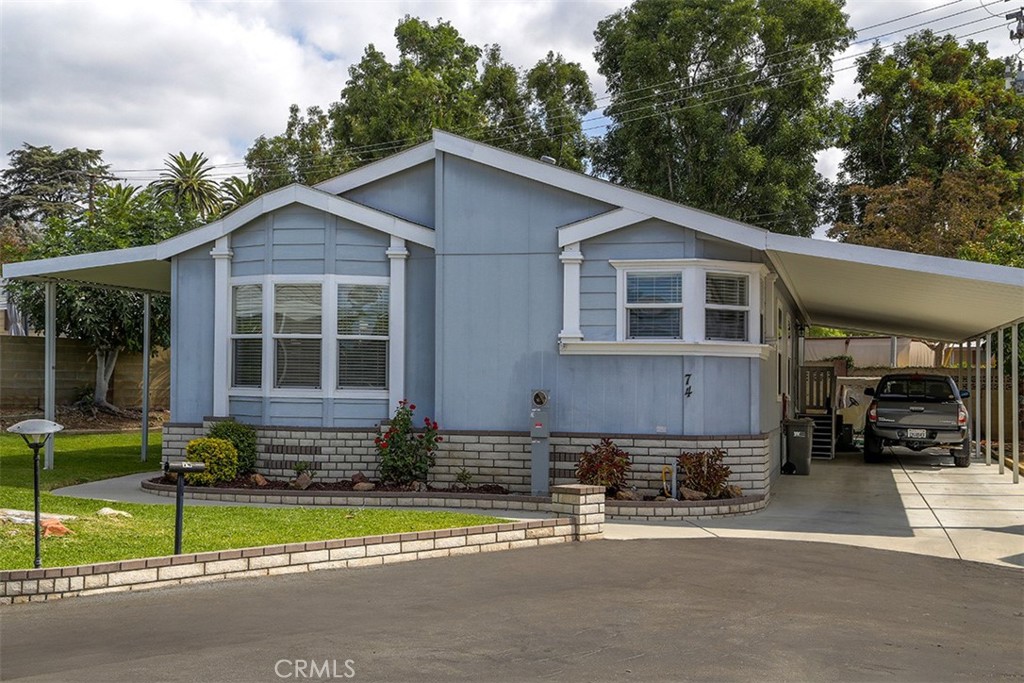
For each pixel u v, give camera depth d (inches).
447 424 553.0
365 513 464.4
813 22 1440.7
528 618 291.1
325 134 1908.2
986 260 971.3
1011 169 1416.1
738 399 536.1
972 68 1539.1
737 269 531.8
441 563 374.6
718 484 511.2
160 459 750.5
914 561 398.6
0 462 700.0
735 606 312.2
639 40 1457.9
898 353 1417.3
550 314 546.3
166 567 322.7
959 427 780.0
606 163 1614.2
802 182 1437.0
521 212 550.6
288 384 565.6
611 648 260.1
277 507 495.2
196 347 595.5
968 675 243.6
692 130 1417.3
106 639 260.4
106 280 693.9
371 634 269.9
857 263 472.4
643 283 533.0
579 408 540.7
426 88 1539.1
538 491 518.3
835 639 274.8
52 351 660.1
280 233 568.7
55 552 339.9
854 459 871.1
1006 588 352.2
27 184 2472.9
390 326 565.3
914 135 1473.9
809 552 412.5
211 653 248.2
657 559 389.7
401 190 590.2
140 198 1203.9
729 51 1414.9
